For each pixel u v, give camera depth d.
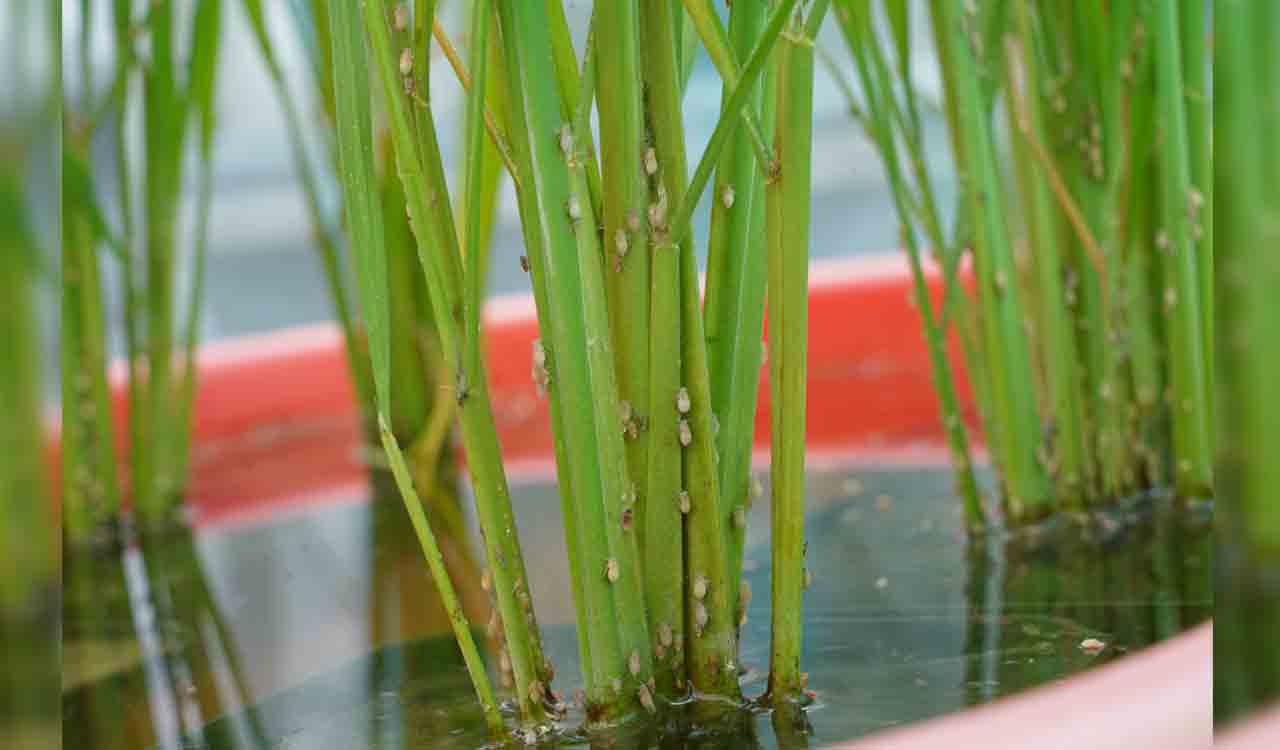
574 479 0.37
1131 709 0.33
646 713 0.38
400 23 0.36
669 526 0.38
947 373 0.48
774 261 0.37
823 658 0.40
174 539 0.52
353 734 0.39
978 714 0.33
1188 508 0.48
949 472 0.53
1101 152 0.48
